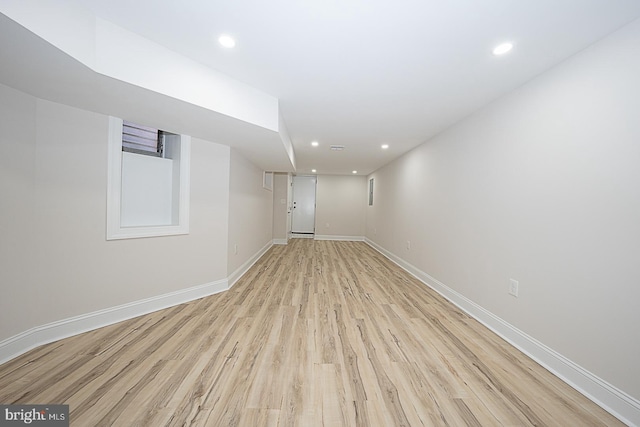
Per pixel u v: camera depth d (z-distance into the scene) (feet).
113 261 7.43
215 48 5.66
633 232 4.42
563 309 5.56
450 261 10.03
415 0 4.16
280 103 8.47
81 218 6.80
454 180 9.92
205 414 4.32
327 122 10.22
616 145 4.67
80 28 4.48
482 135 8.34
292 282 11.87
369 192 25.26
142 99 5.99
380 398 4.79
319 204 27.55
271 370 5.49
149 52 5.46
